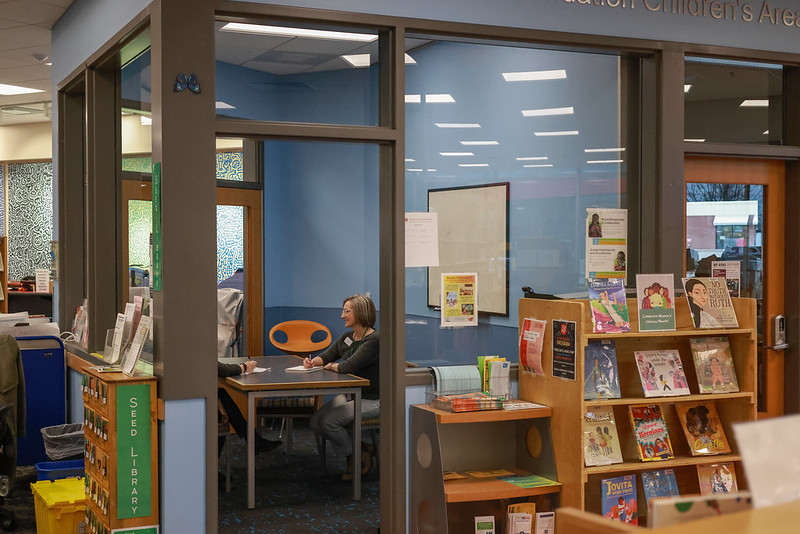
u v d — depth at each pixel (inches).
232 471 232.1
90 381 161.0
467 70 170.6
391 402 163.6
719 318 168.1
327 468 236.7
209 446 150.3
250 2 151.7
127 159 200.5
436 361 168.7
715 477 165.8
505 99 173.5
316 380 204.8
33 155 474.9
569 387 154.3
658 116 180.5
